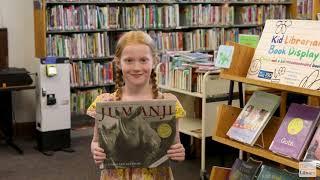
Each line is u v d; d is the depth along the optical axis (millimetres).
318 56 2377
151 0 5820
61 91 4988
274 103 2654
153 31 5926
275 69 2562
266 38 2719
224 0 6324
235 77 2693
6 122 5363
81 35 5500
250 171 2682
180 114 1980
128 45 1947
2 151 5023
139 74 1959
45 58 4898
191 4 6160
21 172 4328
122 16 5719
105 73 5672
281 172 2521
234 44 2730
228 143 2709
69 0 5340
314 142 2355
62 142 5059
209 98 3971
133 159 1918
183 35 6125
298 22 2570
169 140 1909
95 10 5531
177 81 4230
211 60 4223
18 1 5496
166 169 1963
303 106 2539
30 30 5598
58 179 4141
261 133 2680
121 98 2029
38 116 5020
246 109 2789
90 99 5625
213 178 2844
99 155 1918
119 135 1909
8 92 5324
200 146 4648
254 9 6633
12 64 5566
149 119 1899
